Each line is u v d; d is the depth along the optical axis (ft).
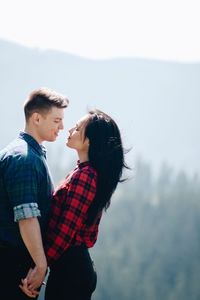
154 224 458.50
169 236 443.32
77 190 16.97
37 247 16.24
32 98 17.29
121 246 409.08
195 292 348.79
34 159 16.76
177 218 456.45
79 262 17.10
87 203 17.02
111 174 17.34
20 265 16.75
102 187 17.24
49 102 17.19
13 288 16.72
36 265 16.22
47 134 17.34
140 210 470.39
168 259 410.93
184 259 414.21
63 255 17.11
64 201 17.20
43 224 17.11
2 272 16.69
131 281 348.18
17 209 16.33
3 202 16.76
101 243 421.18
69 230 16.83
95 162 17.31
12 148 16.96
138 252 408.67
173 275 391.86
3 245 16.74
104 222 455.22
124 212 472.03
